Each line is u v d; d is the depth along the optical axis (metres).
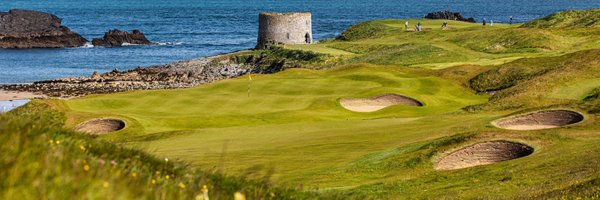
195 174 15.31
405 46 127.56
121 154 14.49
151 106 63.31
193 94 68.06
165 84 128.88
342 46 143.75
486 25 164.00
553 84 65.44
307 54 134.38
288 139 43.84
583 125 42.38
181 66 147.62
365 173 34.72
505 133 39.22
